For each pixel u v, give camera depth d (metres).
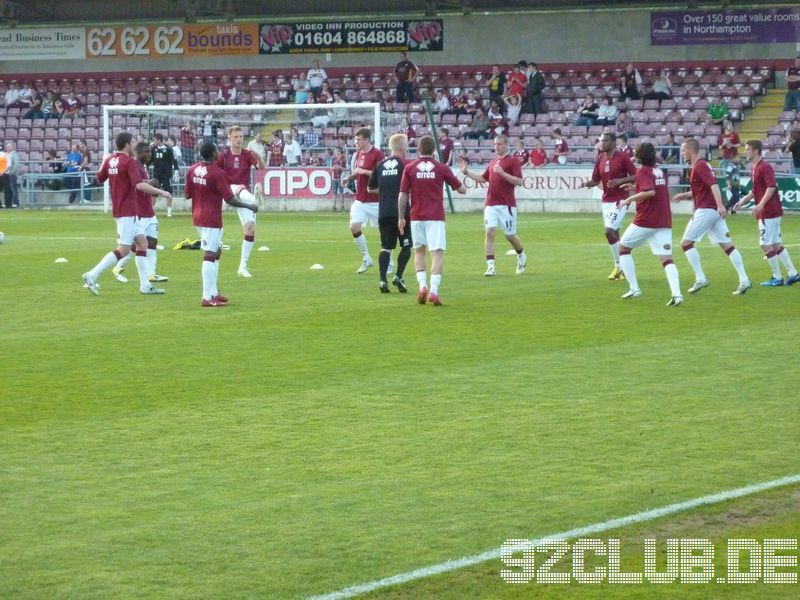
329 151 39.56
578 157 40.97
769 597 6.19
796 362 12.10
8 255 24.12
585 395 10.64
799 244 25.64
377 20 48.34
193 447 8.91
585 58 46.12
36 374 11.67
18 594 6.13
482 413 9.96
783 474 8.09
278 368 11.92
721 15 44.41
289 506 7.50
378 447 8.88
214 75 50.44
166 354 12.73
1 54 52.22
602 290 18.00
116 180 17.56
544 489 7.81
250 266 21.84
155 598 6.07
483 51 47.34
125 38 51.06
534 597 6.14
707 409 10.06
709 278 19.58
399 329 14.33
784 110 41.41
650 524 7.14
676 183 38.78
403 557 6.62
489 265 20.00
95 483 8.00
